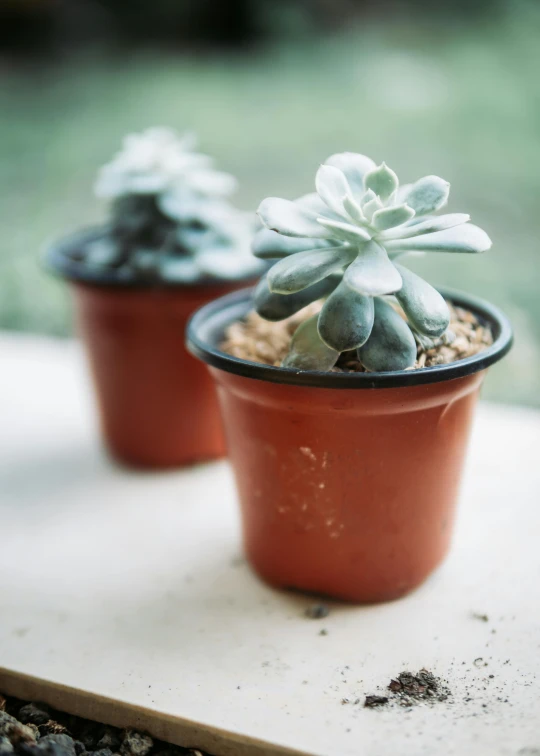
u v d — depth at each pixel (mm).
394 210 277
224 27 1063
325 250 288
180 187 375
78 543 353
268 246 299
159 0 1073
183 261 368
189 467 401
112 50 1074
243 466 311
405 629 303
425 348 297
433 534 309
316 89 902
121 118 871
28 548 351
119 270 372
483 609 309
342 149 735
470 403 300
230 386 297
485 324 317
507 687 280
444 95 841
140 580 332
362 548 303
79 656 299
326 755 262
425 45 972
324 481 295
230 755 273
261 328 328
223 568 337
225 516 366
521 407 463
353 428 286
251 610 316
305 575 313
